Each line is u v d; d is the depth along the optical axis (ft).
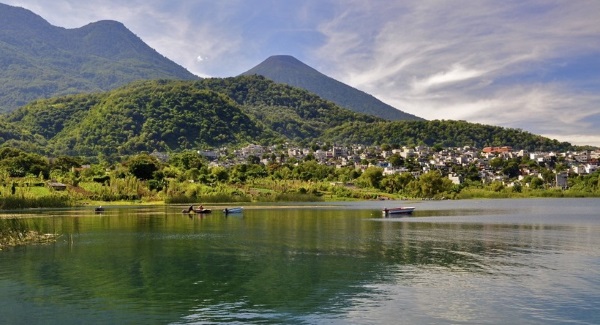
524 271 203.92
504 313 147.13
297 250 259.39
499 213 547.49
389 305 155.33
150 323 140.46
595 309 150.61
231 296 166.40
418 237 314.76
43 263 222.07
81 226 380.17
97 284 183.01
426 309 151.12
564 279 188.75
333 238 310.45
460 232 344.49
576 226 388.16
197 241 295.07
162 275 197.77
